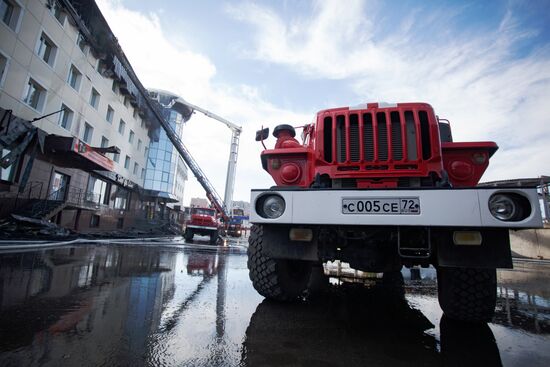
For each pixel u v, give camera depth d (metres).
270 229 2.52
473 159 2.65
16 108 11.41
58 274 3.99
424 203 1.92
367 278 5.23
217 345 1.89
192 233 17.06
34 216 10.97
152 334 2.02
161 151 33.34
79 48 15.62
